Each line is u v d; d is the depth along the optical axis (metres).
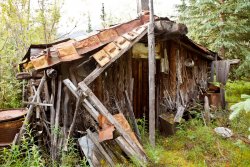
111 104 7.07
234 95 12.77
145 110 8.75
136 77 8.55
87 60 6.29
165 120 7.90
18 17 11.62
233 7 11.51
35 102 6.62
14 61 11.67
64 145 5.98
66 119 6.43
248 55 11.37
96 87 6.87
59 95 6.44
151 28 6.36
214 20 12.36
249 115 9.37
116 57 6.08
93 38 6.46
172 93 8.60
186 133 7.54
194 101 9.25
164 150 6.82
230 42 11.54
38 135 6.68
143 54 7.75
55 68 6.47
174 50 8.56
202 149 6.56
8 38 12.08
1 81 11.02
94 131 6.46
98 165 5.63
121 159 5.75
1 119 6.88
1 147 6.61
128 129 6.21
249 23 11.96
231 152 6.36
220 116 8.77
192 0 12.83
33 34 12.49
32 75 6.86
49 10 12.26
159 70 8.39
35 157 5.06
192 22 12.59
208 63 10.20
